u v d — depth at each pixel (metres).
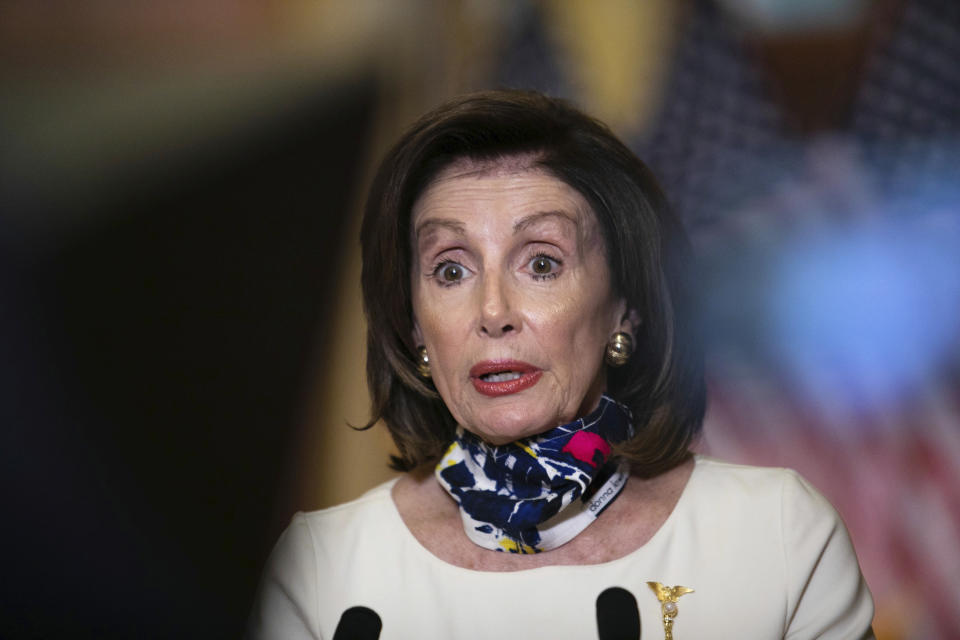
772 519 5.62
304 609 5.71
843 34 21.30
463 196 5.39
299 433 14.84
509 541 5.57
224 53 23.05
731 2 21.84
